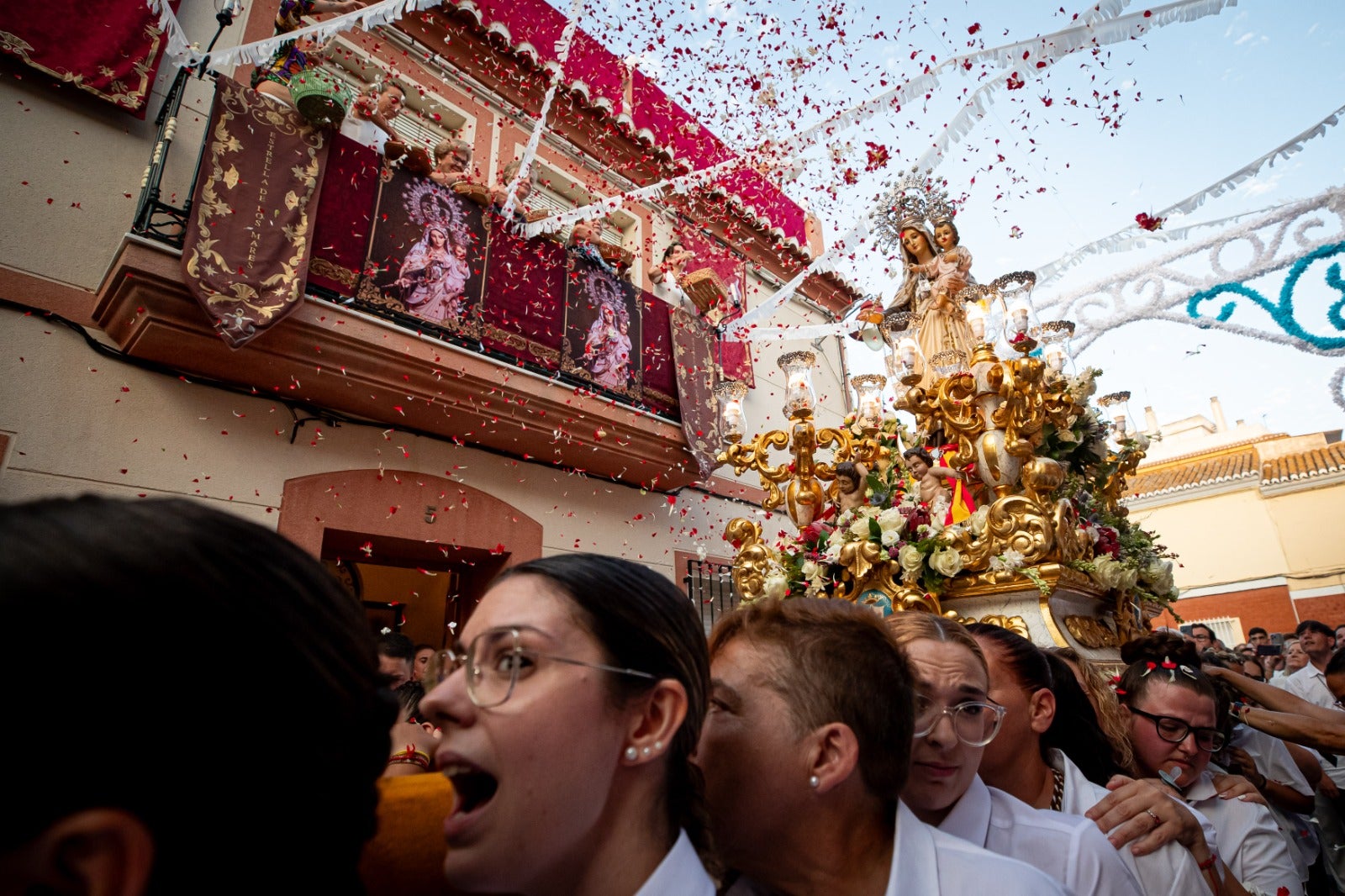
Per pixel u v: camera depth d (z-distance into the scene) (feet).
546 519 19.88
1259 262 15.02
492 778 2.44
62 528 1.42
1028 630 11.03
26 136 13.93
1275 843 6.03
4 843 1.20
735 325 25.21
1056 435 13.37
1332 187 14.34
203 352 14.01
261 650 1.48
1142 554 13.91
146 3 15.60
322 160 15.52
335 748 1.60
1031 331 11.94
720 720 3.40
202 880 1.34
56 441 12.98
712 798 3.35
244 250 13.66
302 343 14.47
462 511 18.08
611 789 2.63
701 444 21.81
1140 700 6.70
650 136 26.86
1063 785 5.56
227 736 1.39
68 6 14.58
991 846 4.31
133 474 13.62
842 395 32.96
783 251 32.40
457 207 18.16
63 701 1.24
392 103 18.26
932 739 4.25
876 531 12.64
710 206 29.50
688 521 23.89
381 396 16.11
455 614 19.75
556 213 21.84
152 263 12.67
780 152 22.36
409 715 7.36
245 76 16.83
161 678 1.32
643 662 2.67
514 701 2.46
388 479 17.01
